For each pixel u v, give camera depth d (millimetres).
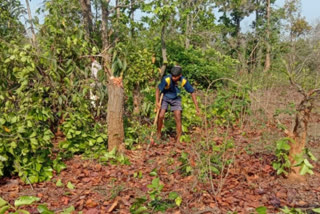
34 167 4629
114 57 6047
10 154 4691
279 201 3912
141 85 8016
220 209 3760
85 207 3865
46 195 4242
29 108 5148
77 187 4465
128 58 7270
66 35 6273
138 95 7566
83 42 6336
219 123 7434
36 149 4805
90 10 7844
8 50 5617
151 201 3895
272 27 15797
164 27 11141
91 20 7887
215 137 6230
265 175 4719
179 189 4180
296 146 4473
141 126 6617
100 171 5004
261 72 9570
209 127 7395
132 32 10961
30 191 4371
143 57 8125
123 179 4648
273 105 8742
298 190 4270
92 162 5285
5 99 5512
